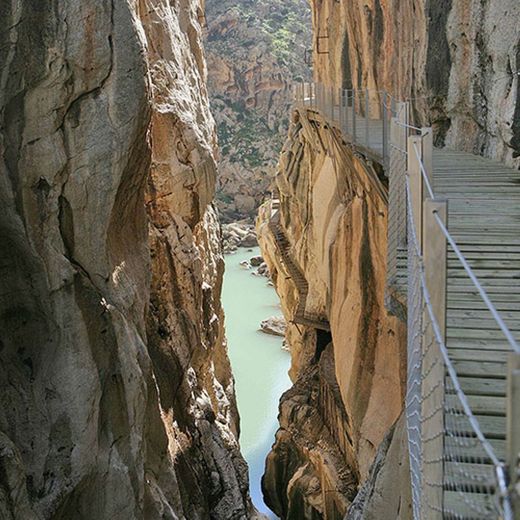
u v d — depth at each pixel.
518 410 2.26
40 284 8.38
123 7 8.82
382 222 13.24
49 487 7.88
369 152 11.15
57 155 8.33
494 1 9.95
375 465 9.43
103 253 8.94
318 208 19.92
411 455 4.93
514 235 6.79
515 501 2.07
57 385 8.35
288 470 18.55
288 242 26.62
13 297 8.44
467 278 5.79
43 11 8.12
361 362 14.16
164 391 12.63
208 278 17.33
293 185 24.78
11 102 8.02
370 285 14.12
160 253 13.48
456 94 11.54
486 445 2.32
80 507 8.45
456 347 4.59
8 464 7.01
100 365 8.74
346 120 14.69
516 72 9.23
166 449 10.84
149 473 10.24
